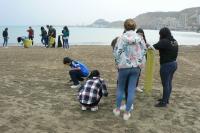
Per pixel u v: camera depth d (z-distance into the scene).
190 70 12.61
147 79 7.86
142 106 6.83
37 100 7.15
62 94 7.71
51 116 6.09
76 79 8.38
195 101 7.51
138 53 5.81
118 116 6.17
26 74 10.41
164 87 6.78
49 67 12.12
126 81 6.12
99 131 5.45
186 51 21.34
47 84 8.83
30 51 18.84
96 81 6.42
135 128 5.64
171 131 5.58
